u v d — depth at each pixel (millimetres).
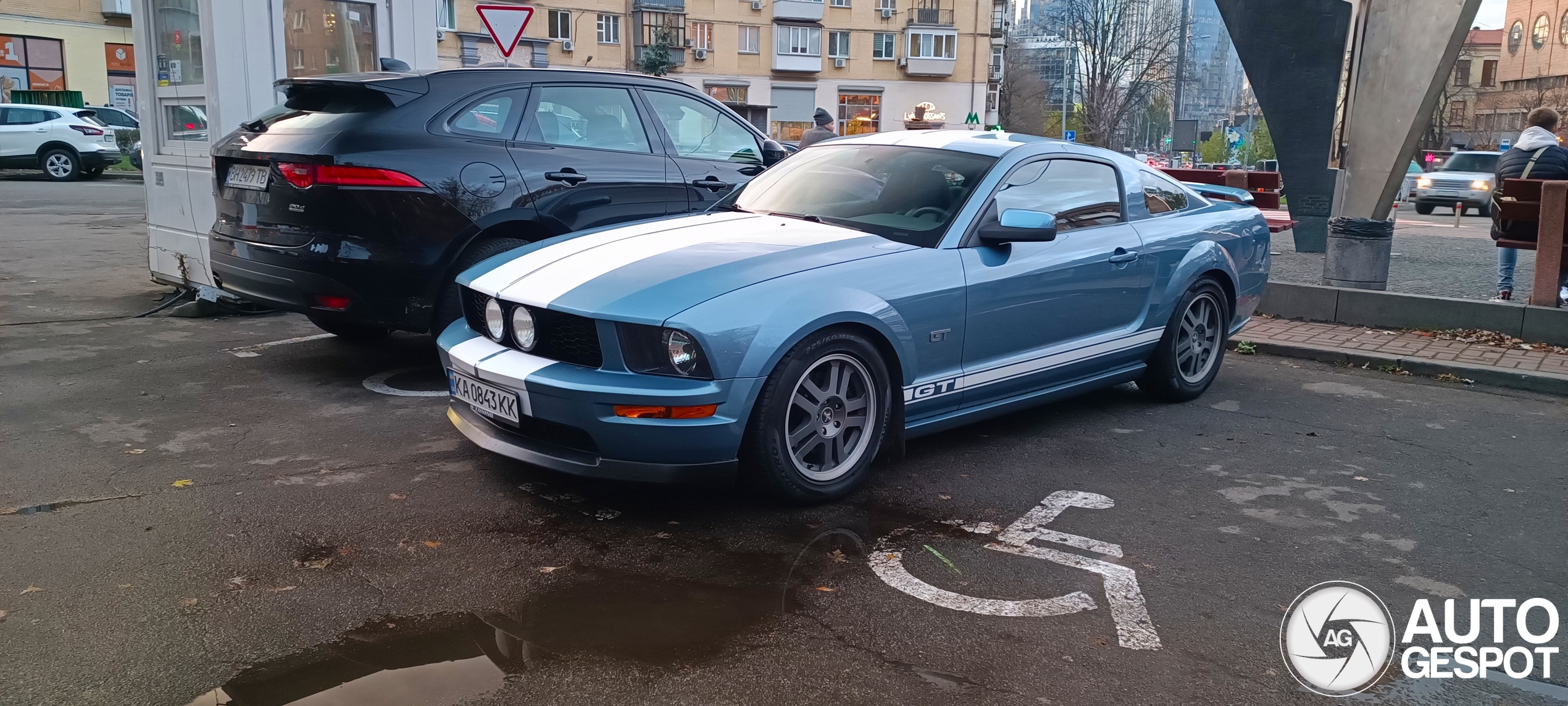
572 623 2945
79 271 9500
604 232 4473
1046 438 5008
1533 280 7578
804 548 3543
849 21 55000
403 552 3422
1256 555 3604
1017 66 75062
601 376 3594
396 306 5383
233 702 2494
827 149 5293
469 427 4078
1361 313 7871
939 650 2848
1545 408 5809
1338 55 12547
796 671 2707
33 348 6367
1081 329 4961
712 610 3053
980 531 3766
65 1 31094
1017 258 4562
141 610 2967
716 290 3650
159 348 6473
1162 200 5656
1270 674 2779
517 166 5684
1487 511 4102
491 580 3221
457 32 44750
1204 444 4969
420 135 5438
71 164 22391
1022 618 3064
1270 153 56875
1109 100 59031
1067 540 3691
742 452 3744
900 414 4172
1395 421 5461
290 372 5941
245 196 5668
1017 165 4770
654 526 3719
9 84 30359
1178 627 3039
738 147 7059
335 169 5176
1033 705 2578
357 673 2643
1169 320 5504
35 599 3027
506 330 3963
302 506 3828
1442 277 10430
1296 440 5066
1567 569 3543
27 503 3801
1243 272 6027
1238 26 12930
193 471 4188
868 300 3930
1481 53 70375
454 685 2588
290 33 7438
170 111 7891
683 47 51094
